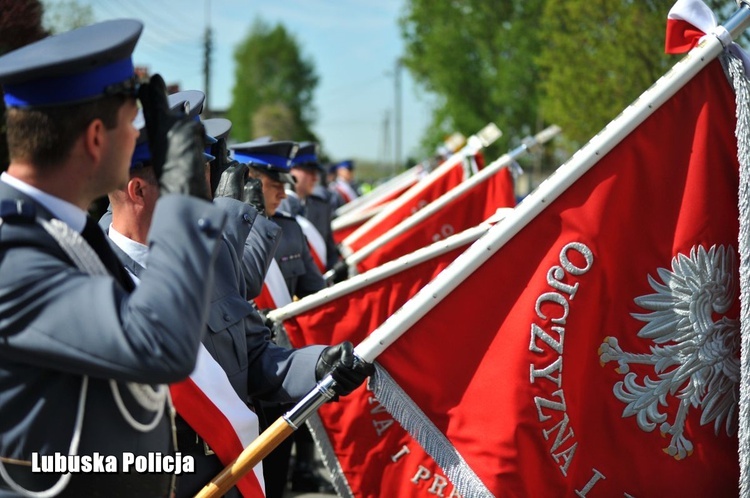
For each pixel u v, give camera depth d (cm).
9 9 461
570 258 278
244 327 281
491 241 274
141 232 267
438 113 3142
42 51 189
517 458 268
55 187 193
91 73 189
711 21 294
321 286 568
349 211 1309
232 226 325
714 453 289
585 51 949
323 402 258
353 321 428
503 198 704
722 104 290
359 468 339
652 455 284
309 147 778
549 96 1119
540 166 2394
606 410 282
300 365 273
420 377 272
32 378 192
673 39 305
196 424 254
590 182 281
